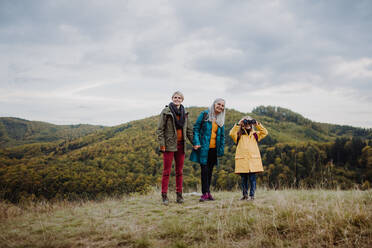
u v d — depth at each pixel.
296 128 181.38
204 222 2.95
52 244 2.54
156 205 4.36
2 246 2.60
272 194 4.80
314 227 2.47
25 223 3.73
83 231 2.96
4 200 5.86
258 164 4.21
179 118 4.38
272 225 2.62
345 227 2.39
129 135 103.50
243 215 3.10
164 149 4.29
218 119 4.46
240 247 2.22
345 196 3.98
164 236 2.66
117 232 2.86
